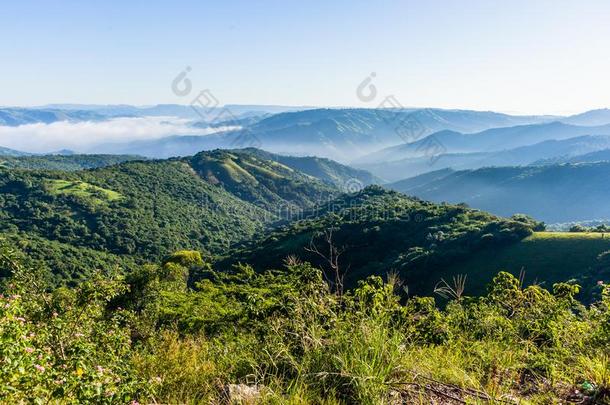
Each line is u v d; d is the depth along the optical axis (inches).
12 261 254.5
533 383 117.9
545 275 1870.1
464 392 104.0
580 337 146.3
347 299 162.1
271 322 172.1
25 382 106.2
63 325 196.9
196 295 580.1
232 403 111.7
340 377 113.4
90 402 109.0
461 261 2068.2
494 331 158.4
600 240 1987.0
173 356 173.0
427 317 167.3
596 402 102.0
